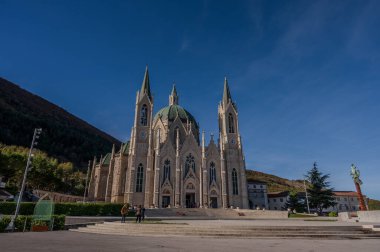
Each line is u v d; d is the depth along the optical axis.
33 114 195.75
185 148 82.38
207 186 78.31
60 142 166.88
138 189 74.75
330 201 85.94
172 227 23.52
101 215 49.81
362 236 21.30
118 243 16.23
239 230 22.25
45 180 83.62
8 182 75.50
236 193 81.19
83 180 111.06
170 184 76.69
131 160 76.50
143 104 84.94
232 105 92.06
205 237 20.77
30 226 27.27
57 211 45.38
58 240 17.34
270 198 107.25
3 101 183.00
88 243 15.93
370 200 98.12
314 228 22.81
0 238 17.83
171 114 94.81
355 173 47.69
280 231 21.92
